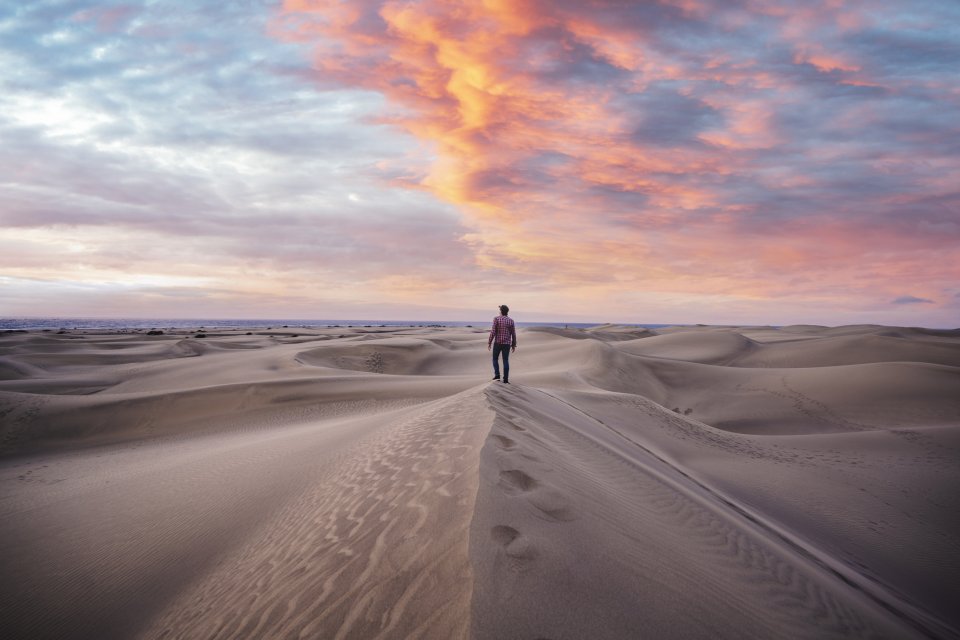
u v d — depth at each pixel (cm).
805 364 4431
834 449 1405
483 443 557
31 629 474
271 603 354
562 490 464
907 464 1233
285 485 762
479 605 262
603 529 402
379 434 913
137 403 1738
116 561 593
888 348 4409
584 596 291
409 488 482
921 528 882
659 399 2883
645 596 313
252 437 1374
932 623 530
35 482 1044
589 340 4109
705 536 496
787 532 739
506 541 336
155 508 754
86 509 778
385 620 280
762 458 1292
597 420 1284
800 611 385
